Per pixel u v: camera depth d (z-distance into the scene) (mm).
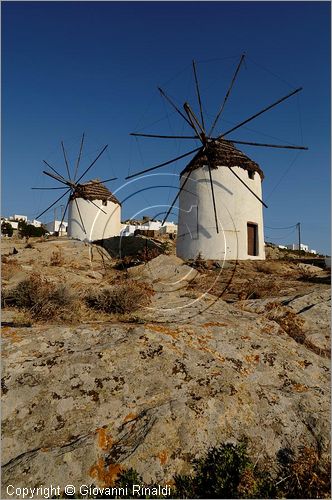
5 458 3584
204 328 5945
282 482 3564
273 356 5465
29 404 4113
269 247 29188
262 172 21156
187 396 4324
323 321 7551
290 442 3979
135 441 3711
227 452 3633
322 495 3398
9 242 24344
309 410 4398
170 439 3760
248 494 3318
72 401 4176
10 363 4684
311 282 12594
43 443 3729
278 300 9086
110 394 4301
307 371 5363
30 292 7648
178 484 3432
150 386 4453
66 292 7738
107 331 5594
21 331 5590
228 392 4441
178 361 4883
